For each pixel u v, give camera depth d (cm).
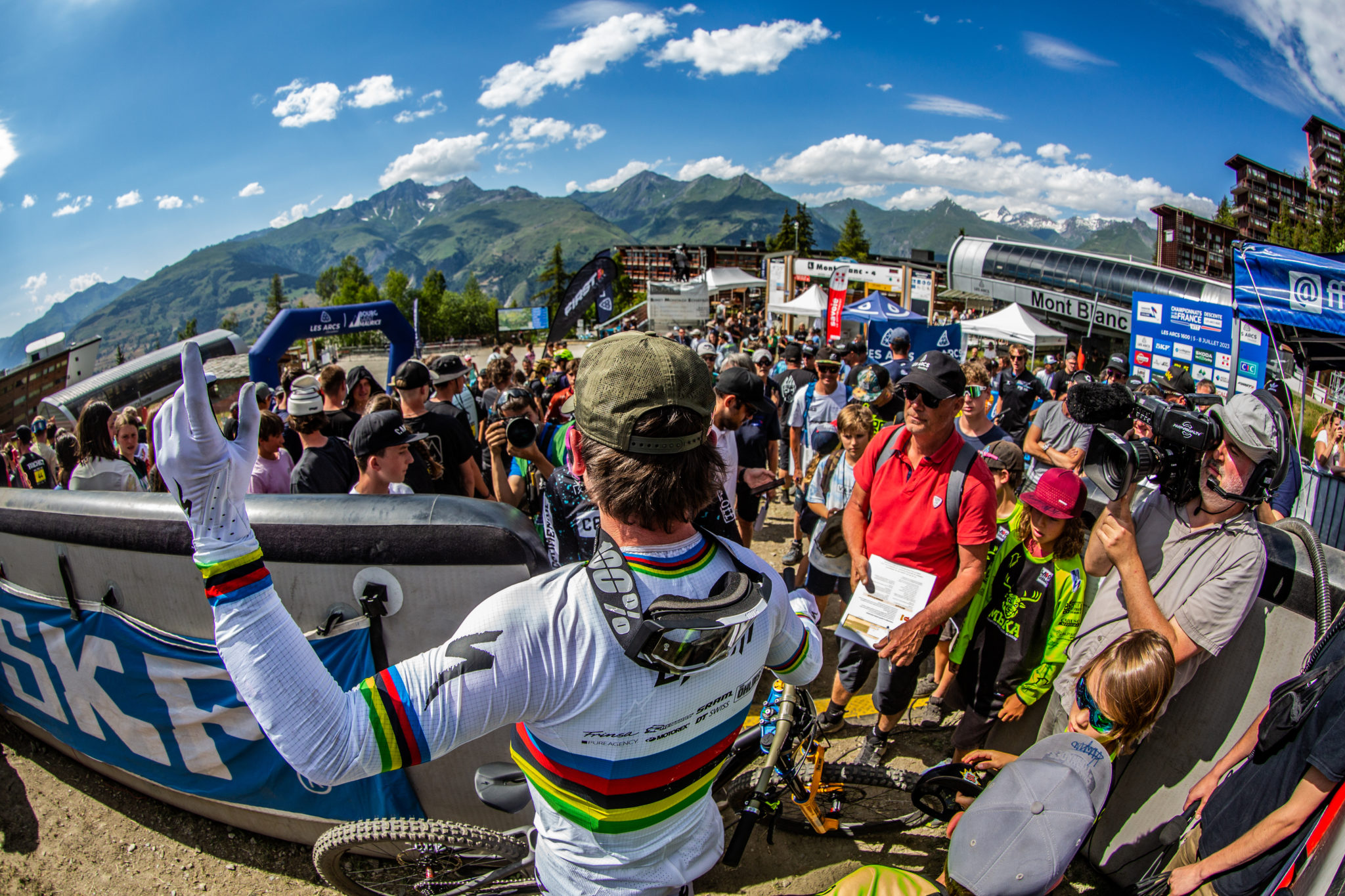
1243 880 159
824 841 270
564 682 100
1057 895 240
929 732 344
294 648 92
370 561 204
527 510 452
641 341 104
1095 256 3359
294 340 911
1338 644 156
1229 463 197
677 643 97
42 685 279
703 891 248
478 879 194
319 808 239
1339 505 500
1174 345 806
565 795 109
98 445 392
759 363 811
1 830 273
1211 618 199
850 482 388
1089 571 236
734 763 229
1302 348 439
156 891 245
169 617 239
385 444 298
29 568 264
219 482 89
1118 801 240
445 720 93
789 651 139
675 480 100
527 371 1177
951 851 184
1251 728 188
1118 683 191
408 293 10225
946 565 273
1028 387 696
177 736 250
